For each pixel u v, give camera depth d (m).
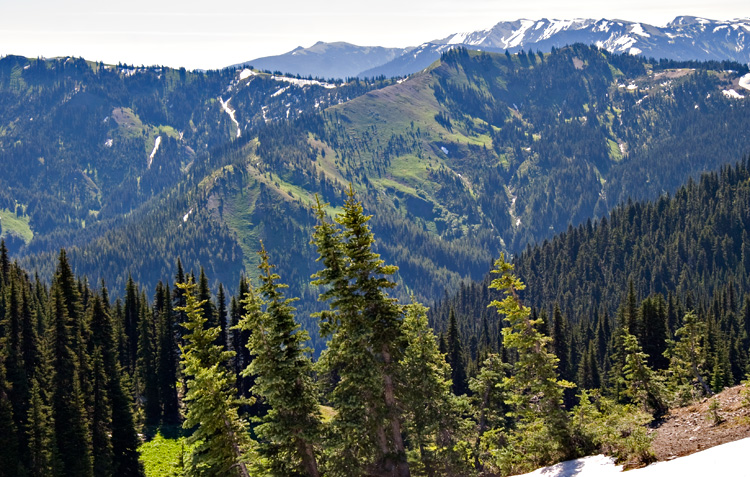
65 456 48.25
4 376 46.00
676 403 40.22
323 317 30.48
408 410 33.44
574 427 29.81
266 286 30.16
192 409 30.19
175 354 76.62
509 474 31.44
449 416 34.81
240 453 31.42
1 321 54.66
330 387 32.06
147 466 58.62
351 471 29.83
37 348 55.75
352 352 29.19
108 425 53.50
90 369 53.94
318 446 30.91
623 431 26.84
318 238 29.97
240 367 76.06
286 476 29.73
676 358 60.47
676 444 24.75
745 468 18.12
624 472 23.30
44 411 48.81
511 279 33.06
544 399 32.03
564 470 26.55
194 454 30.92
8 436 43.34
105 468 51.56
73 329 63.88
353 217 29.91
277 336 29.52
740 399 28.48
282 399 29.20
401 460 30.28
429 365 34.38
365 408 30.23
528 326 32.91
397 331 30.56
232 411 30.88
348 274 29.84
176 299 76.50
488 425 44.50
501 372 44.69
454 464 34.19
